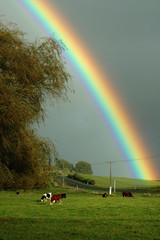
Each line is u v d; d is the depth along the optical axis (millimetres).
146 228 17359
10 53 11789
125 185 151625
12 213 28844
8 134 11438
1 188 12195
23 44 12656
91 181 124438
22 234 13828
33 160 11984
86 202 44500
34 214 28000
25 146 11633
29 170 12297
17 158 11797
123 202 44656
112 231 15719
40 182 12641
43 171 12648
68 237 13453
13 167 12266
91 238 13336
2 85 10844
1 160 11781
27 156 11812
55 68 13141
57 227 17141
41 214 28016
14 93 11477
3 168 11570
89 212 30016
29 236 13273
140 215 27062
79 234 14492
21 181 12273
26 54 12516
